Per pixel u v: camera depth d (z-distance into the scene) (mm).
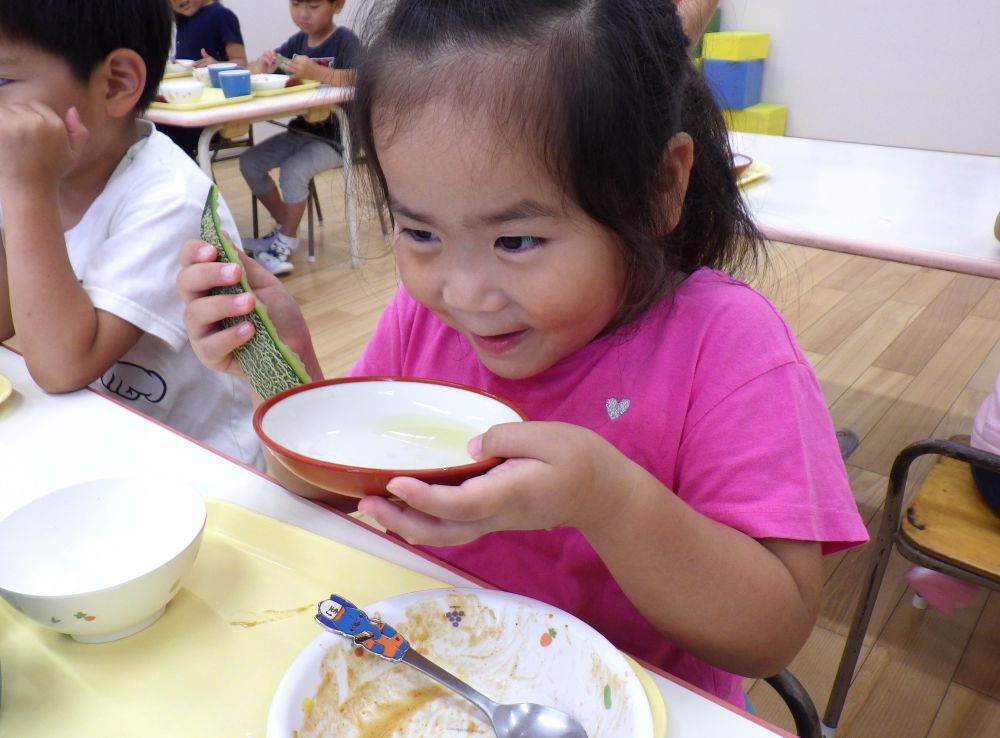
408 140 483
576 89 469
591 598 687
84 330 860
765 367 604
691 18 972
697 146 618
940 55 3836
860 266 3047
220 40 3559
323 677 449
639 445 651
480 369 735
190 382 1057
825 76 4160
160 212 968
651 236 548
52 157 855
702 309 640
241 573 558
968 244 1129
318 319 2545
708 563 518
